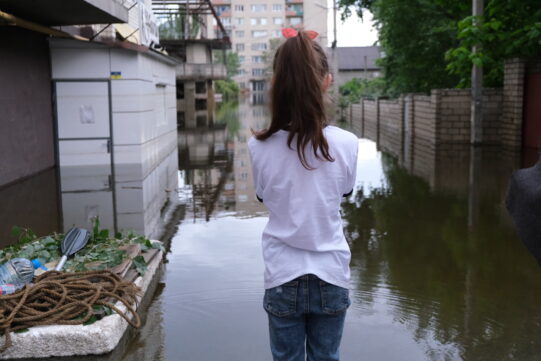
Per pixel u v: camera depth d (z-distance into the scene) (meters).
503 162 11.95
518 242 5.83
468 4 17.06
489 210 7.38
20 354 3.29
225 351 3.38
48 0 8.83
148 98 13.21
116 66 12.00
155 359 3.27
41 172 11.16
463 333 3.61
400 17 20.66
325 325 2.08
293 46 2.02
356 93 38.00
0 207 7.73
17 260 3.83
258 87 92.88
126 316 3.67
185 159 13.75
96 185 9.59
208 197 8.57
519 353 3.32
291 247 2.03
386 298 4.24
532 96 14.27
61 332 3.30
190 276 4.75
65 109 12.00
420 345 3.43
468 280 4.66
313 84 1.98
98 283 3.74
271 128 2.04
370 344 3.45
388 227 6.55
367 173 10.84
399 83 24.27
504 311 3.97
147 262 4.66
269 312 2.07
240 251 5.54
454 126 16.19
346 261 2.07
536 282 4.60
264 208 7.69
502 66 16.00
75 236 4.47
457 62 15.18
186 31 45.16
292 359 2.08
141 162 12.30
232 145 17.17
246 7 90.94
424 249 5.61
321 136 1.97
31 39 10.81
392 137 19.12
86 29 13.45
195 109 46.50
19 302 3.40
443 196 8.39
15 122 9.95
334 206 2.04
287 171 2.01
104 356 3.31
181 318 3.87
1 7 9.36
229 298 4.24
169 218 7.05
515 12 14.45
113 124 12.12
